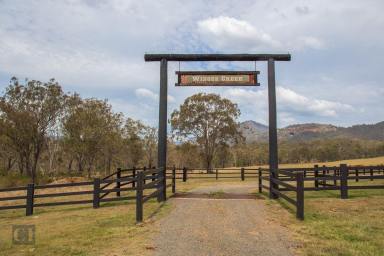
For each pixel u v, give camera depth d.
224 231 7.59
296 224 8.23
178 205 11.19
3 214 13.29
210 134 43.47
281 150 123.25
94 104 42.22
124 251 6.23
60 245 6.84
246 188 18.06
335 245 6.37
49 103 36.22
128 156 62.81
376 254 5.80
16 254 6.42
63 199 16.88
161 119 12.91
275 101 12.94
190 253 6.03
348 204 10.91
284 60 13.20
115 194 16.09
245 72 13.12
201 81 13.16
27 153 37.56
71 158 48.47
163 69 13.16
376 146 140.50
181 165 72.88
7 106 34.94
